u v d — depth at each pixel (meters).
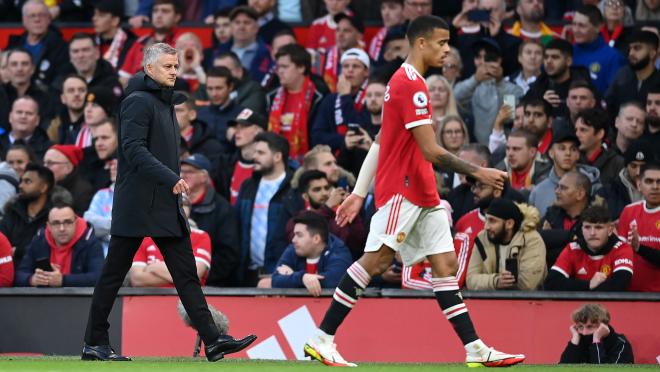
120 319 33.06
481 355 22.92
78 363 23.70
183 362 24.69
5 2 54.75
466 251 34.22
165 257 25.08
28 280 35.50
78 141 45.00
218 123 44.06
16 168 41.94
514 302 32.50
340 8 49.12
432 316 32.44
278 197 37.91
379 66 45.56
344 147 39.34
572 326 31.14
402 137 22.86
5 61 48.09
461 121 39.44
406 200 22.84
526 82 43.81
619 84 43.28
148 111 24.66
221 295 33.09
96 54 49.00
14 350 33.75
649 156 36.81
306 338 32.75
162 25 50.53
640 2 48.72
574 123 40.97
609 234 33.22
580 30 44.72
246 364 23.89
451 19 48.22
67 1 53.75
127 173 24.83
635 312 32.12
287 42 47.44
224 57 45.59
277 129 43.78
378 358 32.44
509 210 33.31
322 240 34.19
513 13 47.62
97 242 36.22
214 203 37.72
